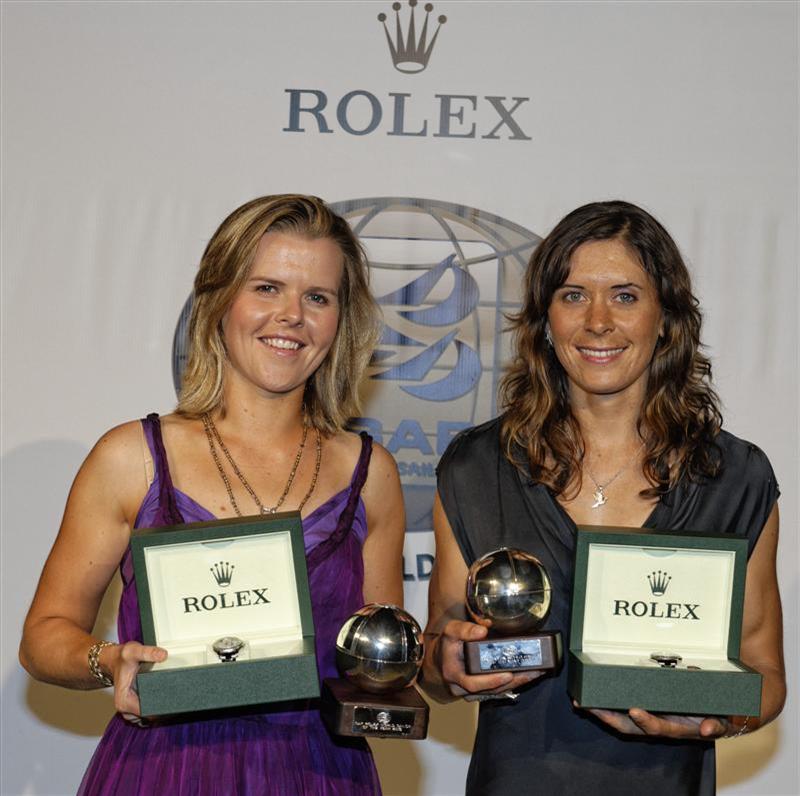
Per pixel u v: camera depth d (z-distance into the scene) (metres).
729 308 3.18
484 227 3.17
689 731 1.88
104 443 2.04
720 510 2.08
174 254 3.16
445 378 3.18
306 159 3.16
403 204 3.17
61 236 3.14
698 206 3.17
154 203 3.15
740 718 2.00
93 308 3.15
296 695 1.77
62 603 2.01
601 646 1.94
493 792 2.05
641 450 2.14
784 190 3.18
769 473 2.14
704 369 2.17
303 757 1.99
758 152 3.18
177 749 1.95
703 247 3.18
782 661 2.13
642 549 1.96
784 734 3.18
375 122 3.16
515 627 1.92
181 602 1.88
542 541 2.09
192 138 3.15
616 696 1.83
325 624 2.02
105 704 3.19
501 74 3.17
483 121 3.17
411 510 3.18
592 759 2.03
